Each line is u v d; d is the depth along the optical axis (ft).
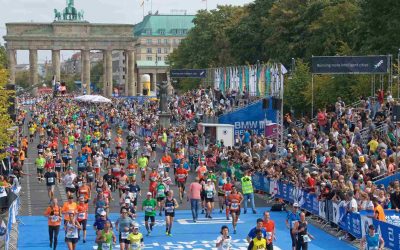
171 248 142.41
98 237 123.65
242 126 290.56
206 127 281.33
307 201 170.50
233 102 335.26
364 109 238.68
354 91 296.71
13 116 258.57
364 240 122.62
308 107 327.26
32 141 375.66
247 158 216.13
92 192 216.95
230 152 223.92
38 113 486.79
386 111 227.61
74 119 418.31
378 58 216.74
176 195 210.38
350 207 144.36
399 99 239.09
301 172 180.24
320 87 314.55
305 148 216.13
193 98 428.56
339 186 154.10
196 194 169.07
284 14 428.56
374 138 196.54
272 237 118.83
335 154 192.13
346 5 379.55
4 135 216.74
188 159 268.82
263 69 286.87
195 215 169.48
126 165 273.54
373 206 138.72
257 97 302.86
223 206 187.52
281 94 242.17
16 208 171.32
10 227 149.18
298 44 408.05
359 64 216.74
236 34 507.71
